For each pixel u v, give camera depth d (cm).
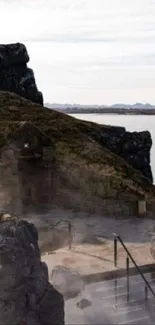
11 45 4253
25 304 1218
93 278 1567
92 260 1725
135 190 2419
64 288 1450
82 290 1472
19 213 2447
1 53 4169
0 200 2450
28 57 4341
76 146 2750
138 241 1972
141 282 1586
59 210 2500
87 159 2616
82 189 2506
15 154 2480
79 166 2555
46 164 2528
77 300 1440
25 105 3466
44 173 2530
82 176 2522
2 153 2478
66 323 1359
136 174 2677
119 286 1552
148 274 1642
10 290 1205
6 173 2472
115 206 2398
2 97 3556
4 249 1223
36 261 1274
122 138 3475
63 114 3394
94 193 2467
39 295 1248
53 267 1584
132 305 1470
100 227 2188
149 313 1449
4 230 1275
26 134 2495
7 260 1214
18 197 2467
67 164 2561
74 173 2531
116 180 2473
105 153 2753
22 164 2489
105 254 1798
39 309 1240
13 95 3650
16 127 2748
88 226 2202
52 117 3244
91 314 1405
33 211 2481
